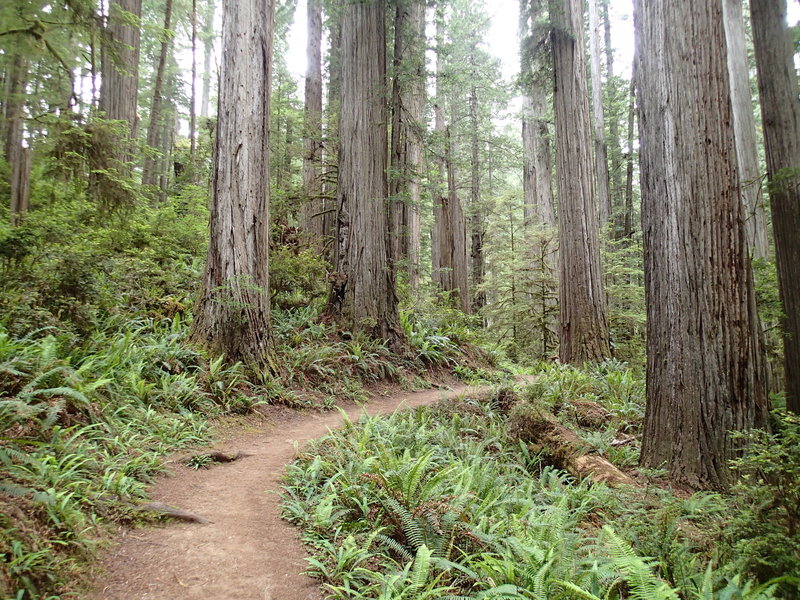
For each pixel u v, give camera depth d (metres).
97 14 8.58
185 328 9.16
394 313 13.09
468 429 8.51
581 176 14.09
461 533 4.06
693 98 6.15
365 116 12.69
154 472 5.08
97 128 9.61
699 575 3.39
